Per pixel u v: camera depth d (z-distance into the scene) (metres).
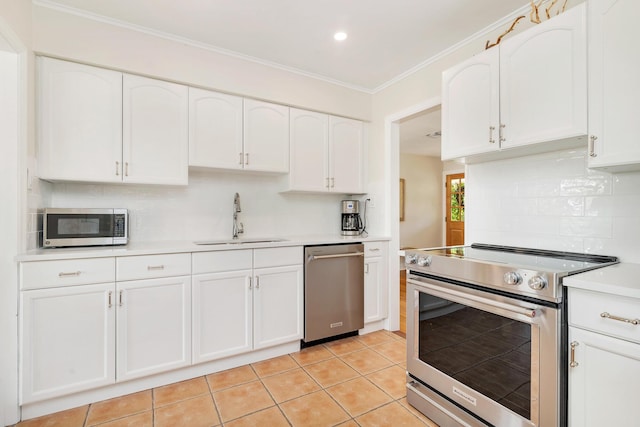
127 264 1.92
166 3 1.93
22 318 1.67
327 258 2.66
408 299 1.87
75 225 2.03
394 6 1.96
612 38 1.28
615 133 1.27
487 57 1.76
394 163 3.08
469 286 1.54
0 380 1.63
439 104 2.55
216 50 2.46
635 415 1.04
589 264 1.40
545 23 1.50
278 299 2.46
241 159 2.58
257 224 3.01
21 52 1.72
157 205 2.58
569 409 1.20
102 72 2.09
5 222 1.67
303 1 1.92
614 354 1.08
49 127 1.94
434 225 6.68
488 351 1.45
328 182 3.06
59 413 1.76
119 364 1.90
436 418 1.67
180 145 2.34
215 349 2.20
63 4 1.94
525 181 1.93
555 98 1.46
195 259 2.13
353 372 2.23
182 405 1.84
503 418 1.37
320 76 2.95
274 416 1.74
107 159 2.10
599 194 1.61
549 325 1.22
